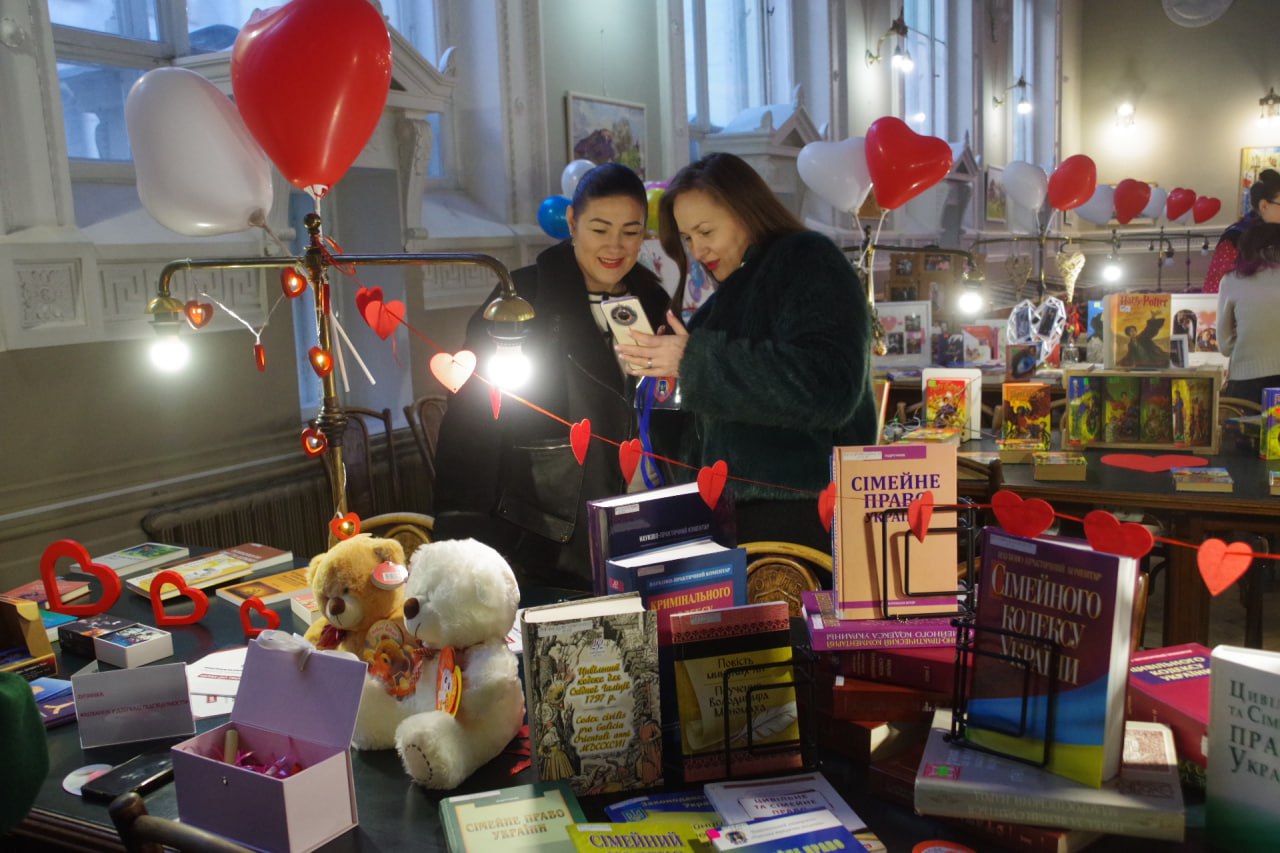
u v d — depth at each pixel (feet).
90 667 5.65
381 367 14.05
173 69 5.79
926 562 4.41
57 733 4.91
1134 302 11.35
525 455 7.52
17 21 9.15
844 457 4.38
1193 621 9.47
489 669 4.32
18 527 9.34
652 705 4.10
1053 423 14.46
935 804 3.65
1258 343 13.20
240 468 11.62
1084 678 3.59
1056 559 3.68
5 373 9.31
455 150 15.39
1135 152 41.42
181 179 5.70
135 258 10.32
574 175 14.32
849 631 4.24
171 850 3.86
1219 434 11.02
